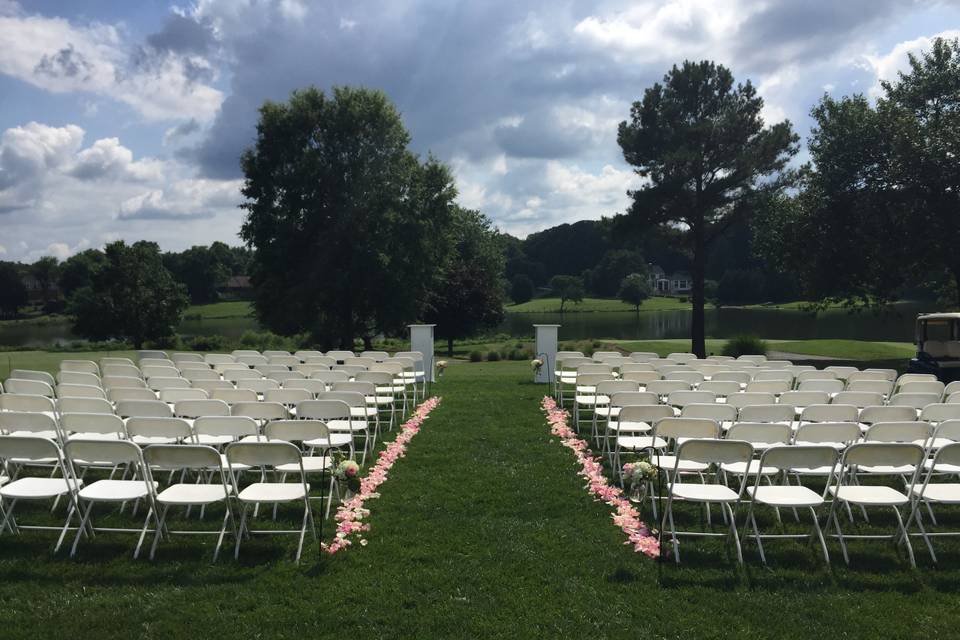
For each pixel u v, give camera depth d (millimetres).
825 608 3834
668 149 24641
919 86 24328
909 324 48719
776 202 25406
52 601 3867
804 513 5500
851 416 5781
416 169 30438
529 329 60188
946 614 3764
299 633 3551
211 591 4016
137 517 5301
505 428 8578
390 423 8750
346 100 28844
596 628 3596
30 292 85875
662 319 68188
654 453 6043
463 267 39188
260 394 8633
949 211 20891
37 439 4539
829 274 23984
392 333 31094
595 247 117250
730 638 3516
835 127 24438
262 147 28594
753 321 55844
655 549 4617
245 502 4617
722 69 25453
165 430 5066
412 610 3783
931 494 4660
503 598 3920
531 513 5410
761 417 5875
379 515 5324
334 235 28453
